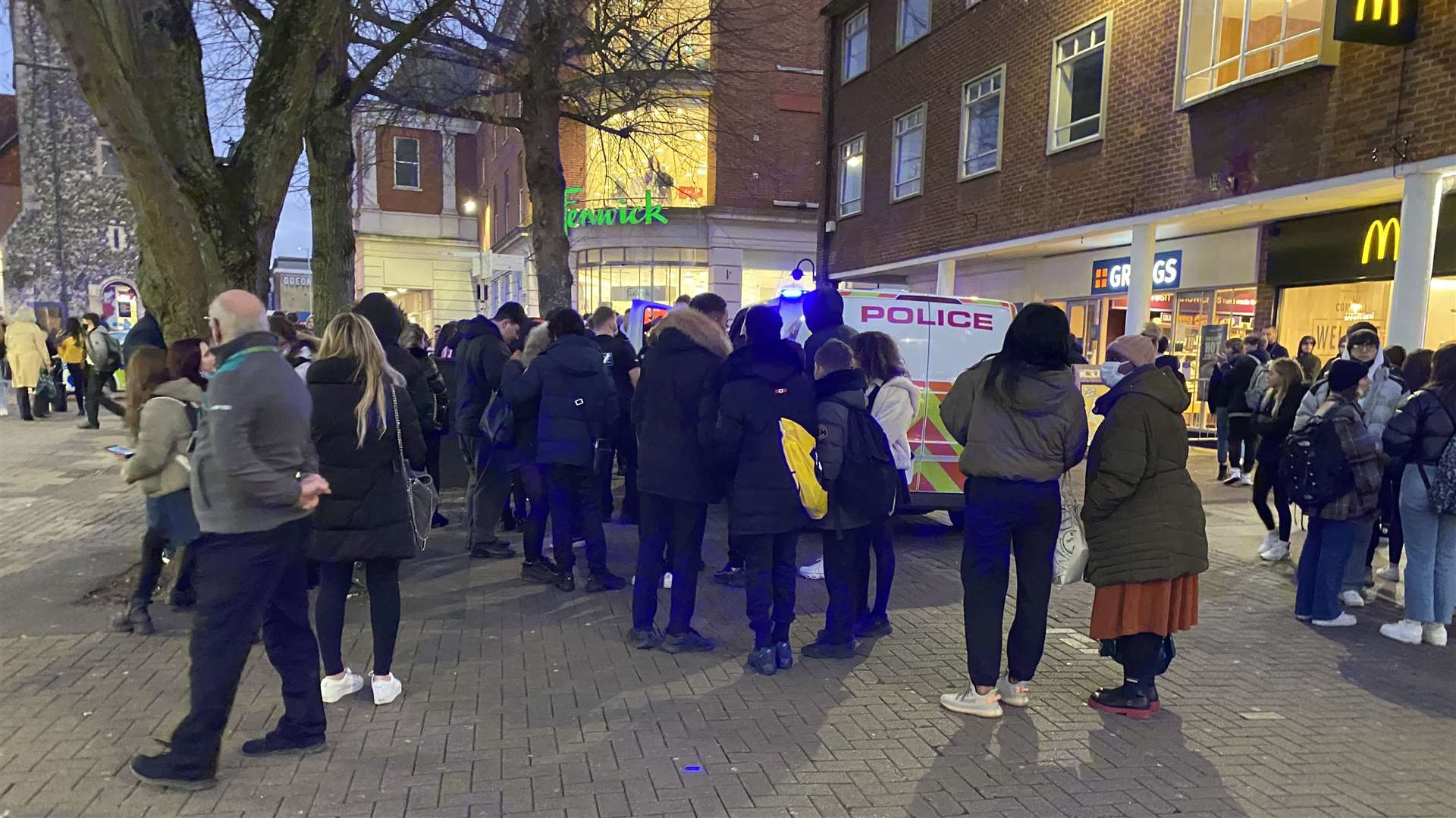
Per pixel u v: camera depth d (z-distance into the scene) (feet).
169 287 16.56
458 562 21.25
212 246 16.88
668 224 84.99
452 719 12.37
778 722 12.52
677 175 83.61
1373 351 17.48
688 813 10.02
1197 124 34.91
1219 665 15.21
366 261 118.01
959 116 51.06
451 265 122.42
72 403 61.21
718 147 72.64
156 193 16.01
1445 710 13.41
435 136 118.32
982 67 48.80
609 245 86.43
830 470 14.17
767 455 13.94
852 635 15.29
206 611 10.07
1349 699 13.76
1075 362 15.38
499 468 21.40
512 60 37.09
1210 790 10.80
